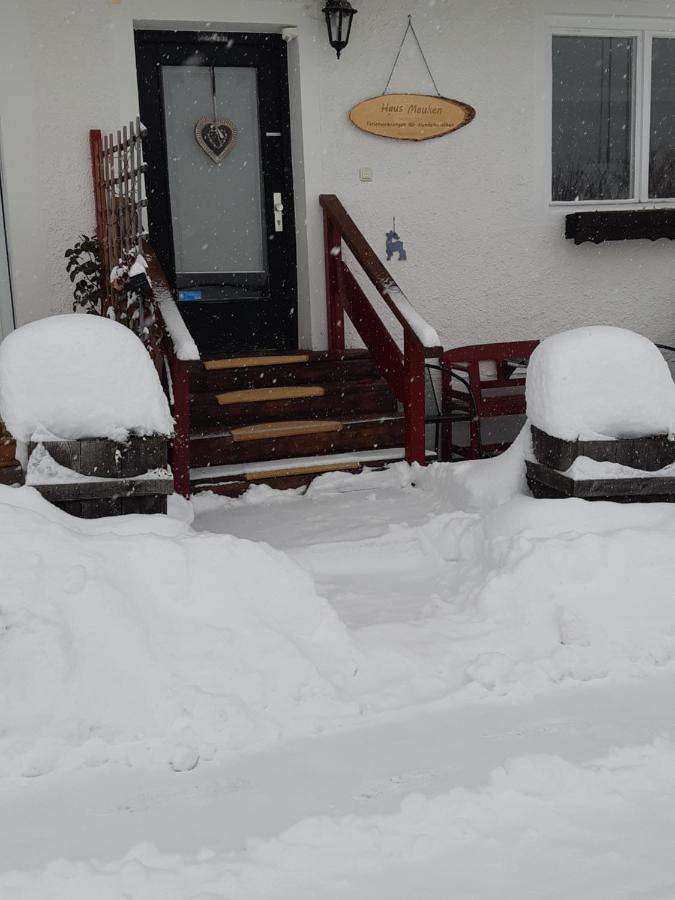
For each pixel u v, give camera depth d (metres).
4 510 3.63
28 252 6.66
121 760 3.04
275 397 6.67
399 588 4.48
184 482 5.87
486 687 3.51
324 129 7.27
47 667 3.21
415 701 3.43
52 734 3.11
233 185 7.50
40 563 3.44
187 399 5.81
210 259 7.53
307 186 7.28
